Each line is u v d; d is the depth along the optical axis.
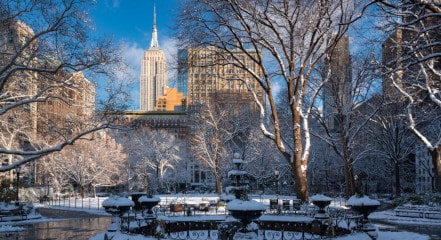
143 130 72.81
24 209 31.33
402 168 64.12
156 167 72.00
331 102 42.50
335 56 36.72
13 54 22.61
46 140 41.38
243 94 60.44
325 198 20.05
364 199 16.55
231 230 16.14
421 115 37.12
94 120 26.55
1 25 21.91
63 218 30.88
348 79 37.44
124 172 69.31
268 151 60.16
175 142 77.62
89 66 22.88
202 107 56.31
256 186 75.62
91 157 59.72
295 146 27.02
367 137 52.28
